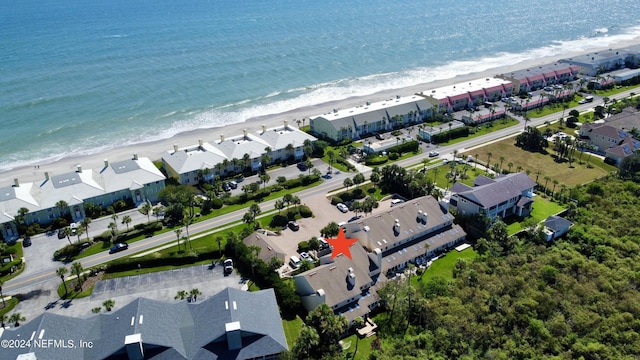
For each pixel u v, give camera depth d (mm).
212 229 142000
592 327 100125
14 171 182500
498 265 121688
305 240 136500
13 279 119562
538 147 198500
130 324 92000
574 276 116938
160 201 161875
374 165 185250
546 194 163250
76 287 116062
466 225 140500
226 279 119625
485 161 187125
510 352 94625
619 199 152500
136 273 122312
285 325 103500
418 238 131625
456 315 102438
